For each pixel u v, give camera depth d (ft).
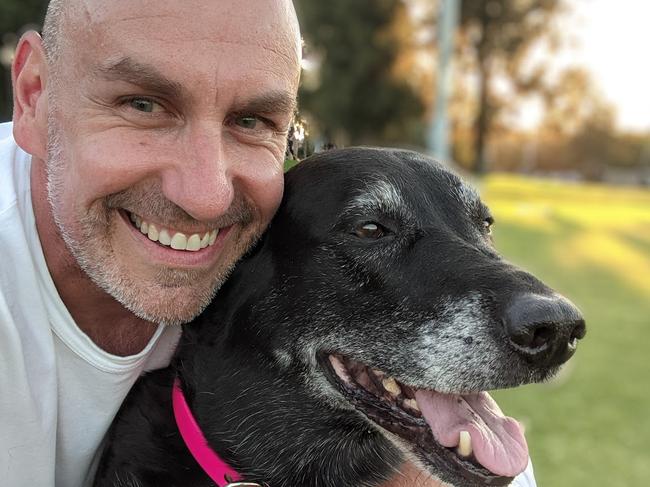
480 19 26.13
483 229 2.03
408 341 1.78
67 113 1.58
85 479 1.99
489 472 1.67
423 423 1.79
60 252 1.71
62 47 1.58
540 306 1.63
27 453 1.73
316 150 2.23
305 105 22.27
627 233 13.05
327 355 1.91
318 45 22.17
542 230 12.75
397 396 1.86
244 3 1.56
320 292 1.87
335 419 1.94
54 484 1.85
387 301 1.82
